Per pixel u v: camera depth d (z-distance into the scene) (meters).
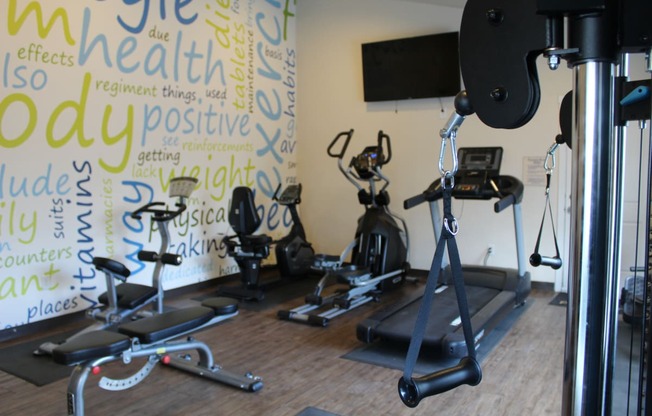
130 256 4.96
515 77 0.98
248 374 3.28
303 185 6.96
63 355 2.42
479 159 4.86
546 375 3.33
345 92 6.52
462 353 3.36
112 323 3.93
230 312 3.29
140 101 4.95
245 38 6.05
